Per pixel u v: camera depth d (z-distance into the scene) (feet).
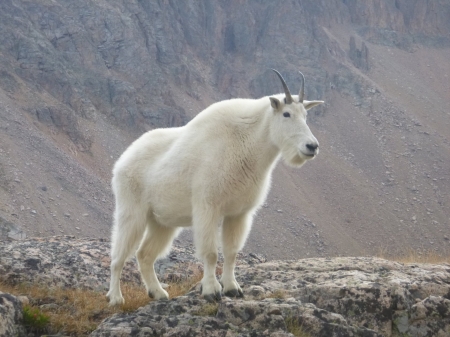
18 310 35.70
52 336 35.24
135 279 49.26
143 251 41.98
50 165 436.76
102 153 507.30
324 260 50.14
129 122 569.64
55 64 550.36
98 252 52.03
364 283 39.99
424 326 37.63
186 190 38.01
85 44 603.26
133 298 41.37
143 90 613.93
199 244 37.04
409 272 45.57
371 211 533.14
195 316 35.04
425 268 47.67
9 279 45.14
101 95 572.92
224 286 39.22
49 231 368.68
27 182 403.13
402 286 40.01
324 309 37.99
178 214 39.04
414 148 634.02
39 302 40.96
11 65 527.81
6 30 551.18
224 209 37.83
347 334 35.01
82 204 414.62
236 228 39.29
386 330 37.63
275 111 38.50
